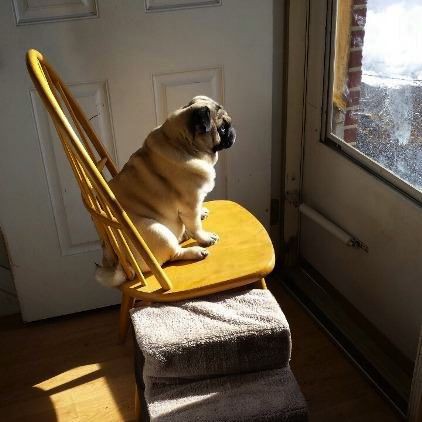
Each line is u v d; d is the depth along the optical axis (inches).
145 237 59.2
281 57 79.4
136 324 57.9
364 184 73.7
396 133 69.2
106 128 74.5
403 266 69.9
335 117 78.2
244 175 82.4
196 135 58.6
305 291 87.2
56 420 69.4
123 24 69.2
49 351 79.4
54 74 59.0
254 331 57.1
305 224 89.4
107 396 72.2
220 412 55.0
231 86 76.1
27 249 78.5
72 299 83.5
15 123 70.8
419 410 64.3
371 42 70.3
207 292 58.2
